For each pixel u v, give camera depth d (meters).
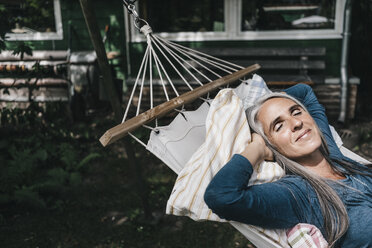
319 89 5.81
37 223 3.84
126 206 4.06
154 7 6.16
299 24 5.82
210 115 1.74
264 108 1.66
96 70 5.78
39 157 4.88
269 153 1.62
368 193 1.52
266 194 1.40
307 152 1.55
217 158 1.61
